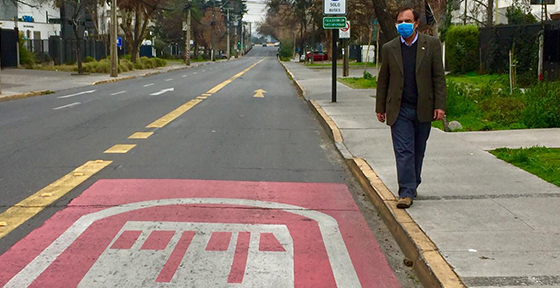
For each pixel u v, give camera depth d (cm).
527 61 2295
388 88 649
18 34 4300
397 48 631
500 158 897
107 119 1431
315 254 537
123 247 543
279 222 627
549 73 2041
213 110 1647
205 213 652
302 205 698
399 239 571
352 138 1105
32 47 4934
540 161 855
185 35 9319
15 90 2412
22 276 477
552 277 445
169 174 839
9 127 1309
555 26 2020
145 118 1446
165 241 560
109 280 470
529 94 1381
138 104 1805
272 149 1053
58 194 723
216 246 549
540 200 657
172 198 711
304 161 955
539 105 1208
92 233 580
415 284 479
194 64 7425
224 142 1113
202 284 465
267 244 558
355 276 491
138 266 499
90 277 476
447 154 930
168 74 4366
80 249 537
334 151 1045
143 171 855
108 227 599
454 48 2948
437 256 488
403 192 638
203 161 932
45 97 2161
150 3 5206
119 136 1167
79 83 2956
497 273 452
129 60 5291
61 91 2489
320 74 3969
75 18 3759
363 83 2666
